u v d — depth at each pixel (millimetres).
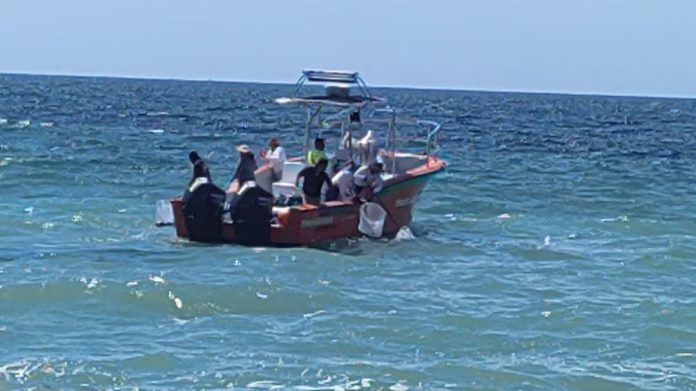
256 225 23875
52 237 25609
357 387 14336
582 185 42125
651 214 33500
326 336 16859
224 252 23344
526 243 26891
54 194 33719
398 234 26750
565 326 18000
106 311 18016
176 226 24469
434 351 16281
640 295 20594
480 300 19812
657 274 22922
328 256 23219
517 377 15031
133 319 17625
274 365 15195
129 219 28656
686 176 47781
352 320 17906
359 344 16484
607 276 22547
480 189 39281
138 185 37094
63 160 44219
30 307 18078
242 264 22047
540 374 15195
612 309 19234
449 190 38531
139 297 18750
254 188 23797
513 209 34062
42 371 14594
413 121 27578
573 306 19391
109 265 21812
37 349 15672
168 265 21859
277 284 20000
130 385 14219
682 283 22000
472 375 15055
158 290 19062
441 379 14836
